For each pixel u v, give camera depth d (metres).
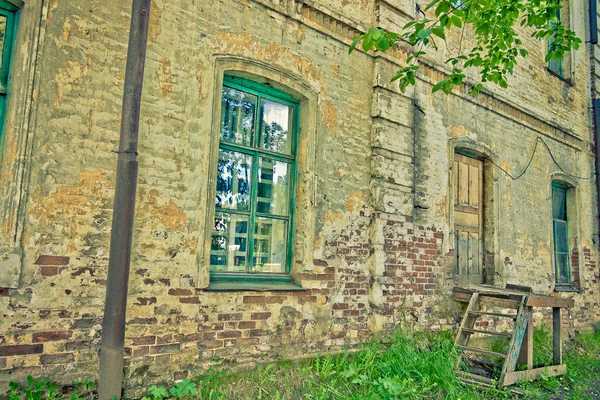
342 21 5.55
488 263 7.61
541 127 9.02
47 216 3.50
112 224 3.48
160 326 3.94
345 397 4.34
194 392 3.84
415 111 6.39
